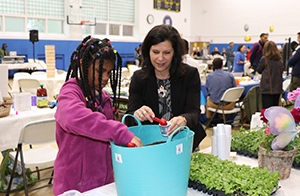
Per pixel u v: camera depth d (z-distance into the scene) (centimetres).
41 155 221
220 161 116
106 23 1189
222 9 1438
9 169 234
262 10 1317
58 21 1070
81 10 1054
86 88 104
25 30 985
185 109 141
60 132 116
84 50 105
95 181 121
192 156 121
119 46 1222
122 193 91
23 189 225
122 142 90
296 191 107
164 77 143
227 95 385
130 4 1270
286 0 1245
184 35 1527
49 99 457
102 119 92
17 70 962
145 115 112
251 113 400
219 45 1471
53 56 475
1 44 930
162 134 111
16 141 233
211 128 435
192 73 142
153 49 128
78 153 115
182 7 1488
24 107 258
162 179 86
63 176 116
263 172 105
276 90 386
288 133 111
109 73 108
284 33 1266
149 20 1319
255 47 569
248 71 915
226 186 97
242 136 147
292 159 117
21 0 966
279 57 384
